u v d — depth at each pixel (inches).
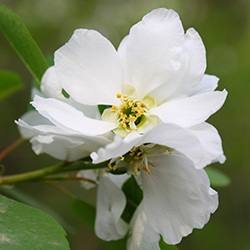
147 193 8.4
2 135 22.7
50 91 8.4
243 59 25.1
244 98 23.6
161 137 7.6
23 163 22.5
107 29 26.4
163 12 8.3
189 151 7.7
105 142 8.0
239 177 25.6
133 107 8.2
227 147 25.5
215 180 10.3
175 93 8.3
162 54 8.3
